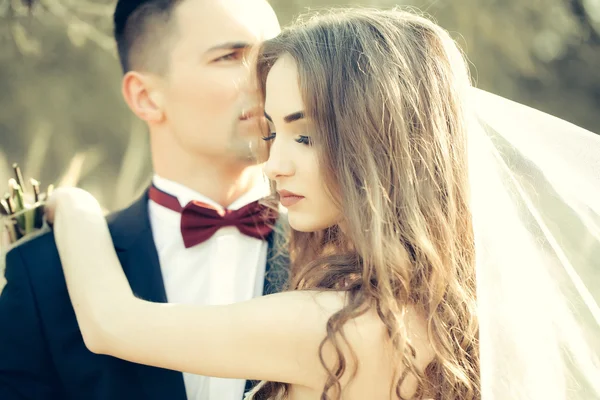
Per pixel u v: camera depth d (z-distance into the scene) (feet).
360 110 4.14
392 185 4.16
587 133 4.47
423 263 4.13
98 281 4.48
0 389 4.88
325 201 4.33
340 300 4.10
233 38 5.17
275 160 4.30
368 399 4.03
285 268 5.60
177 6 5.18
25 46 11.89
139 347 4.10
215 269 5.44
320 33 4.32
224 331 4.01
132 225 5.44
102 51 13.03
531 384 3.92
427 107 4.24
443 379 4.01
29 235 5.19
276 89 4.30
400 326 3.87
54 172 13.24
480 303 4.01
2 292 5.04
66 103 13.43
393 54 4.22
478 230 4.09
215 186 5.50
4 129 13.32
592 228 4.39
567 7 14.78
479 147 4.24
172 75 5.25
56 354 4.96
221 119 5.25
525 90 14.92
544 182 4.44
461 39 13.70
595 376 4.10
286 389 4.40
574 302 4.16
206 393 5.17
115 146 13.70
